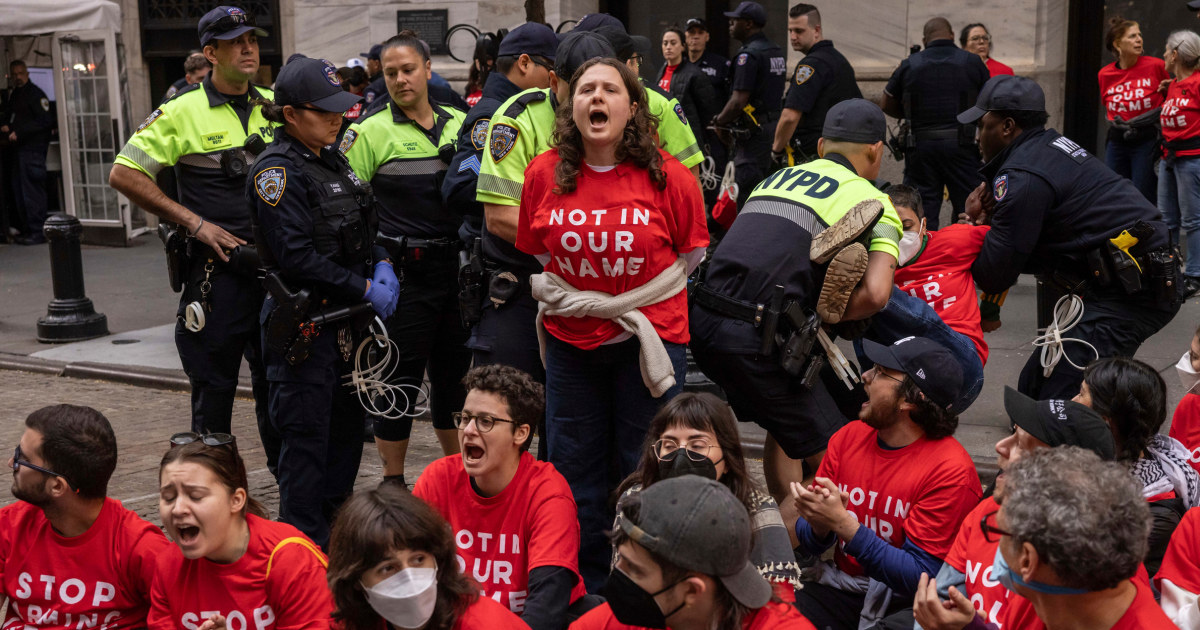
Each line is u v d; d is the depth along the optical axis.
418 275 5.16
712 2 11.20
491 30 11.14
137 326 9.29
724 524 2.11
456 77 11.30
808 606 3.51
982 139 4.82
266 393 5.26
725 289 3.92
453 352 5.36
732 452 3.04
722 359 3.93
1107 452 2.91
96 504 3.27
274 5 13.06
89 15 11.79
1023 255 4.52
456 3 11.23
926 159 8.44
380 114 5.24
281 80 4.22
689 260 3.78
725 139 8.95
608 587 2.20
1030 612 2.57
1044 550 2.12
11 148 13.52
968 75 8.23
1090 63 9.89
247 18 5.29
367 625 2.62
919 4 9.77
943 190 8.62
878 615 3.37
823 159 4.16
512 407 3.23
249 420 6.87
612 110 3.47
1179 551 2.79
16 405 7.30
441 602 2.59
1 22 11.45
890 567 3.14
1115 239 4.48
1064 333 4.69
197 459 2.94
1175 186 8.44
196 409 5.28
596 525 3.90
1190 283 8.27
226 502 2.96
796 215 3.93
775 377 3.93
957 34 9.71
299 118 4.23
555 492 3.31
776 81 8.95
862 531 3.17
